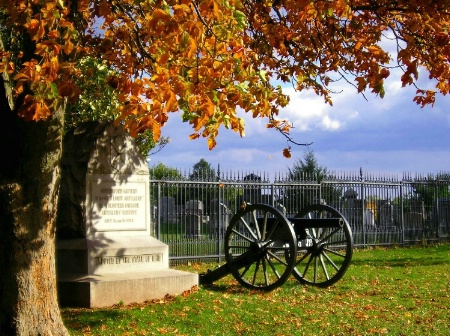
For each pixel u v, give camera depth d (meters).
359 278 15.94
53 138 8.39
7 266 8.21
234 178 21.42
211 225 20.72
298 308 11.72
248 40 10.44
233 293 13.09
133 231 13.02
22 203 8.25
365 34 10.72
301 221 14.08
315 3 9.38
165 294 12.23
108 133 12.77
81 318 10.17
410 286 14.85
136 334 9.42
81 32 9.34
